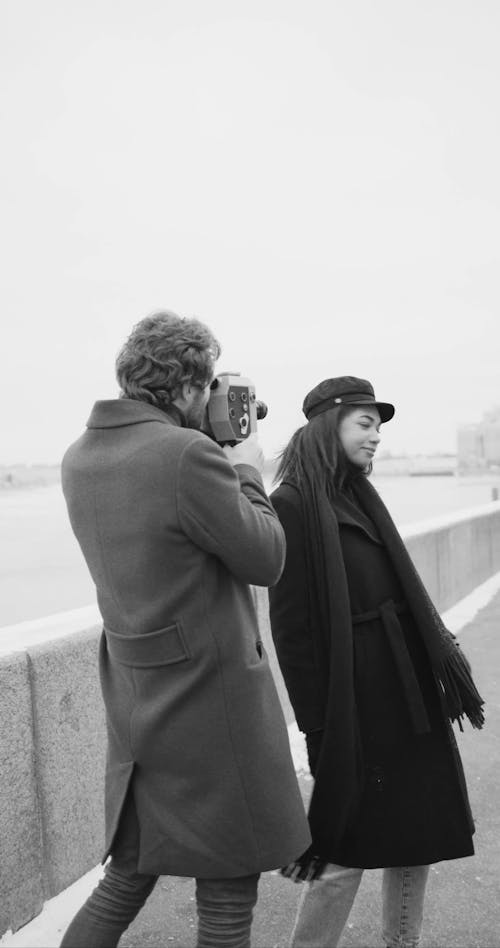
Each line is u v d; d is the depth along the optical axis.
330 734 1.84
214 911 1.60
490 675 4.96
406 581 1.96
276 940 2.36
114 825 1.64
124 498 1.57
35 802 2.42
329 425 2.01
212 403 1.73
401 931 2.02
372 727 1.91
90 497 1.62
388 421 2.12
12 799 2.33
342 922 1.95
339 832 1.83
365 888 2.64
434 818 1.91
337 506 2.01
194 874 1.57
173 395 1.66
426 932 2.39
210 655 1.57
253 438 1.79
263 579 1.61
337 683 1.85
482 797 3.30
